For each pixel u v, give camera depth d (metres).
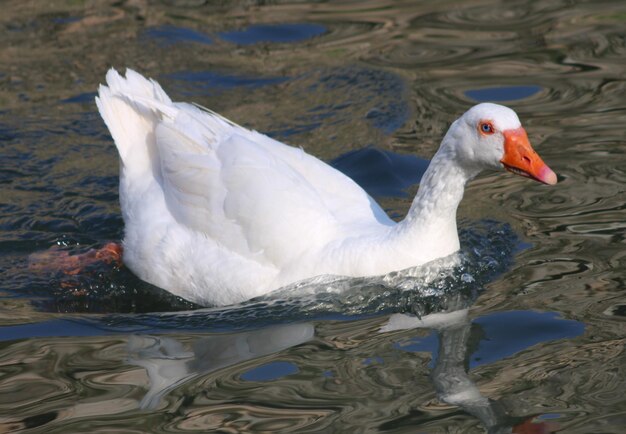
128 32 18.22
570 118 14.52
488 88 15.73
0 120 15.27
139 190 11.70
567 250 11.11
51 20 18.80
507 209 12.38
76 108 15.61
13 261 11.95
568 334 9.34
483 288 10.55
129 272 11.66
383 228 10.80
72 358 9.52
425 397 8.44
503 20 18.41
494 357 9.09
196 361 9.38
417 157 13.93
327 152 14.19
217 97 15.91
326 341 9.68
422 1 19.59
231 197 10.79
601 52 16.70
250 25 18.61
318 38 18.00
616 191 12.38
